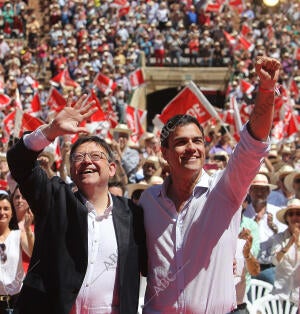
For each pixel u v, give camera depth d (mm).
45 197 11336
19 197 17531
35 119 29703
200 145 11523
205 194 11453
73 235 11227
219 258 11273
